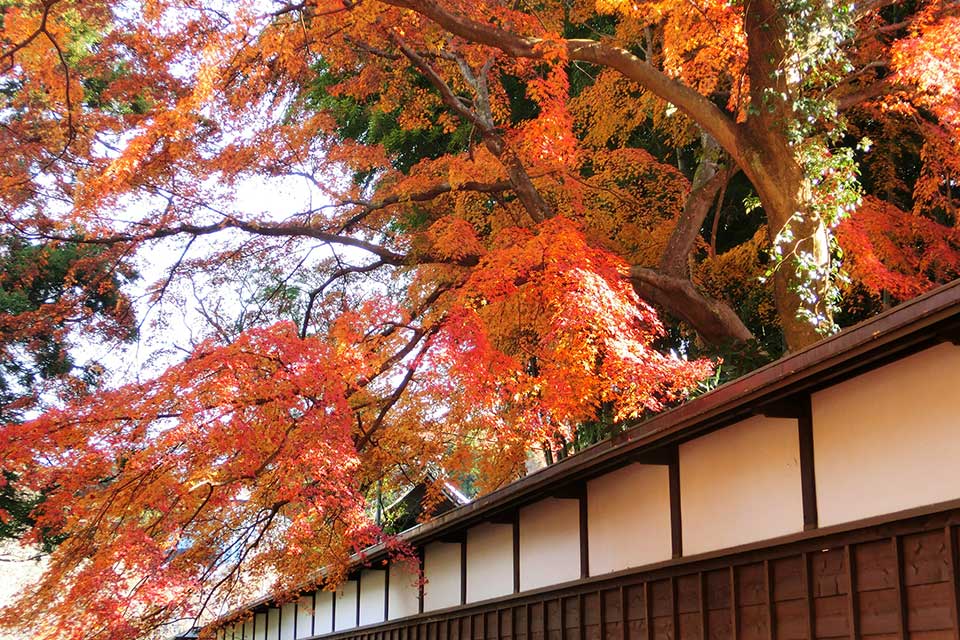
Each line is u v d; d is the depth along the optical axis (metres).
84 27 17.22
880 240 14.40
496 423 12.01
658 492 9.48
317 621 21.66
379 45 16.58
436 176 16.73
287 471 10.56
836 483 6.96
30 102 14.86
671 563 8.84
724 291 17.94
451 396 12.41
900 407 6.38
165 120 12.84
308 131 15.55
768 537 7.71
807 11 11.40
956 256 14.50
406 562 15.75
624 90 17.22
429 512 14.40
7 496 18.66
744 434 8.17
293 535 11.55
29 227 14.57
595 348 11.34
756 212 18.81
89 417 10.17
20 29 13.77
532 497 11.20
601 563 10.41
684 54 14.58
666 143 18.84
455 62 17.66
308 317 16.23
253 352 10.66
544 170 16.23
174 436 9.79
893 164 16.67
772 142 12.20
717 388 7.48
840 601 6.77
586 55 13.21
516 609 12.32
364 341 12.22
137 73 14.86
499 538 13.22
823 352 6.30
